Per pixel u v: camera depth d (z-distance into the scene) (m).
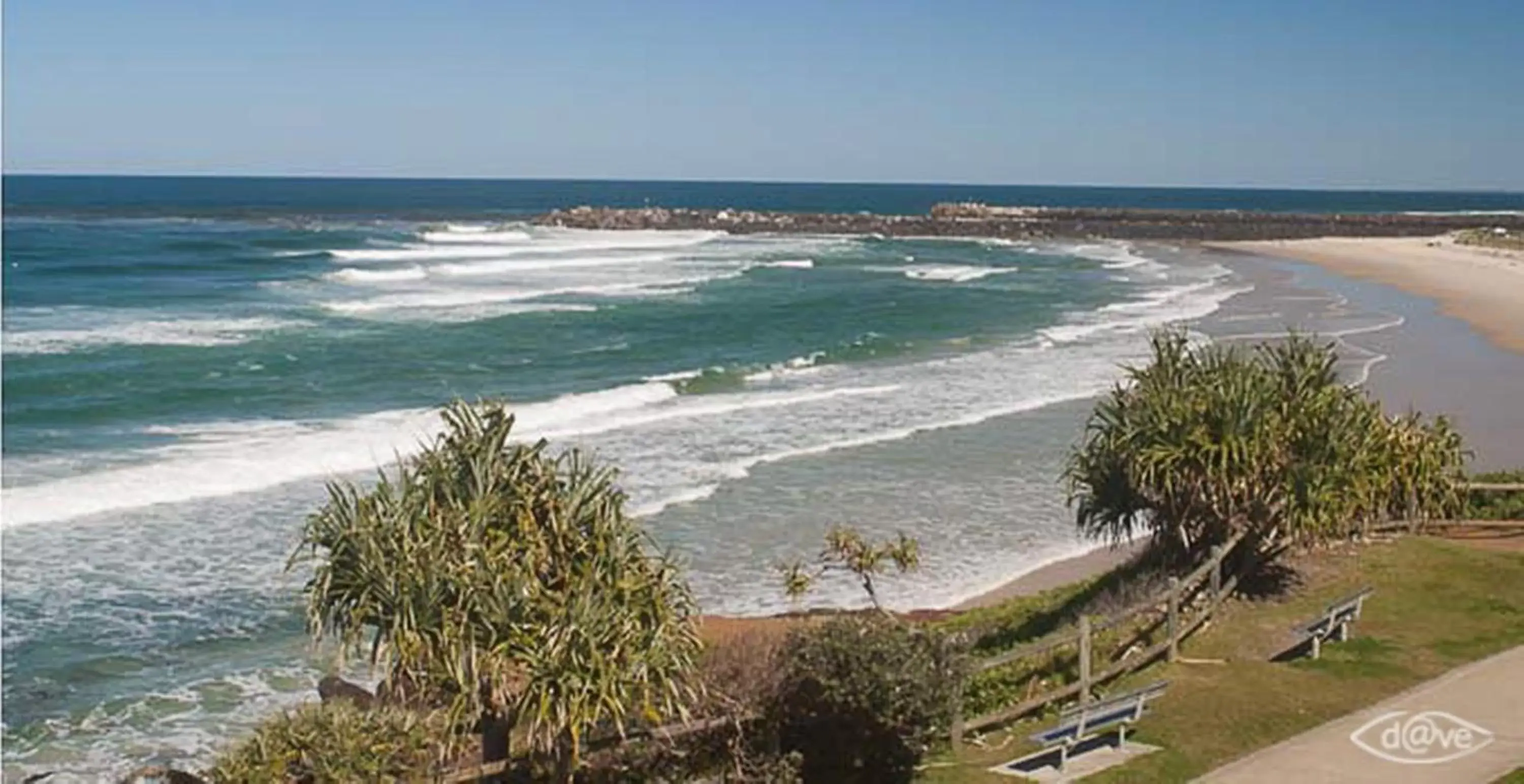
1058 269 72.25
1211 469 13.31
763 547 19.55
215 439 25.88
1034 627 14.09
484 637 8.16
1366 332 42.28
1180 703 11.55
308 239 80.88
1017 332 43.53
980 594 17.42
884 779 9.74
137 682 14.68
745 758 9.18
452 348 38.59
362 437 25.92
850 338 42.12
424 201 169.12
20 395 29.77
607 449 25.44
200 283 53.88
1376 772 9.99
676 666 8.49
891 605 16.97
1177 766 10.27
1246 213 130.38
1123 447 13.91
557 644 8.08
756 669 9.60
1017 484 23.05
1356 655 12.62
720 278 63.00
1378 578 14.74
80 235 81.81
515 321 44.75
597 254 75.38
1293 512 13.55
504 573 8.31
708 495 22.30
